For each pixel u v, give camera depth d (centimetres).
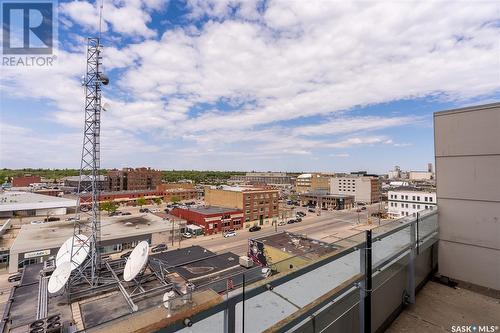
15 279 2433
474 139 464
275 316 221
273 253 2233
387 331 341
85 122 1841
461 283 466
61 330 1103
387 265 347
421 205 4556
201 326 185
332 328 260
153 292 1437
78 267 1622
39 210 4984
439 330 340
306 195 7300
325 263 263
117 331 161
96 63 1828
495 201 439
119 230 3438
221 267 1948
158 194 7538
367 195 7606
